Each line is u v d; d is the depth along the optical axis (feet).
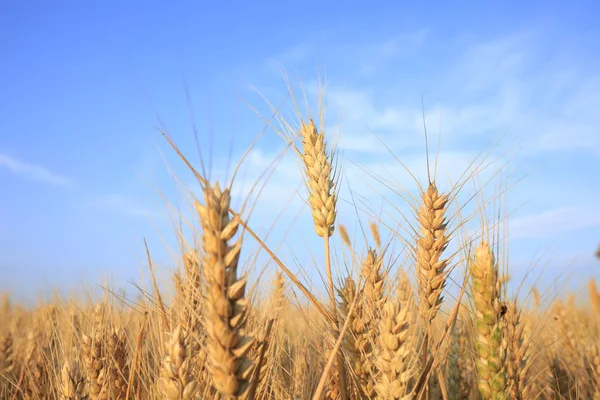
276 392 1.15
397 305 1.00
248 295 0.91
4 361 1.71
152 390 1.03
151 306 1.09
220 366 0.69
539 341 1.78
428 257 1.14
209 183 0.70
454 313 1.12
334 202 1.18
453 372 1.38
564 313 1.88
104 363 1.15
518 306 1.26
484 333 1.07
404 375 0.96
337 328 1.10
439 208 1.16
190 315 0.93
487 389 1.06
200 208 0.71
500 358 1.06
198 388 0.83
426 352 1.10
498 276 1.12
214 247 0.70
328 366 0.84
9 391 1.53
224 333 0.69
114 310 1.32
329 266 1.12
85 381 1.12
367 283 1.14
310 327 1.26
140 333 1.08
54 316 1.65
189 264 0.92
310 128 1.20
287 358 1.41
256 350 0.95
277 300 1.29
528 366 1.28
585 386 1.60
